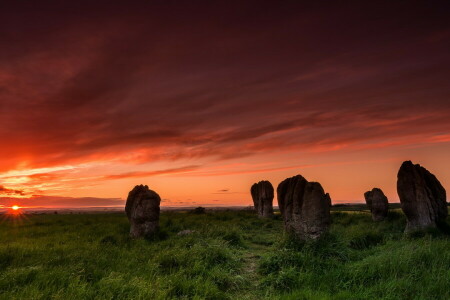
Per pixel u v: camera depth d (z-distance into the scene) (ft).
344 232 54.24
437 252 31.94
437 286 24.14
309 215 42.32
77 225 75.87
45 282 25.72
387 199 81.10
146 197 58.54
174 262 34.35
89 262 32.58
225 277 30.37
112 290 24.67
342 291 25.35
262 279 30.32
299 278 28.84
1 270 30.66
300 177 45.68
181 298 24.98
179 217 101.40
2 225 80.64
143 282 26.43
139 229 56.80
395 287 24.38
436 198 59.88
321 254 36.63
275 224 84.28
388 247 40.57
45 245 45.01
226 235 50.65
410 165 60.29
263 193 109.50
